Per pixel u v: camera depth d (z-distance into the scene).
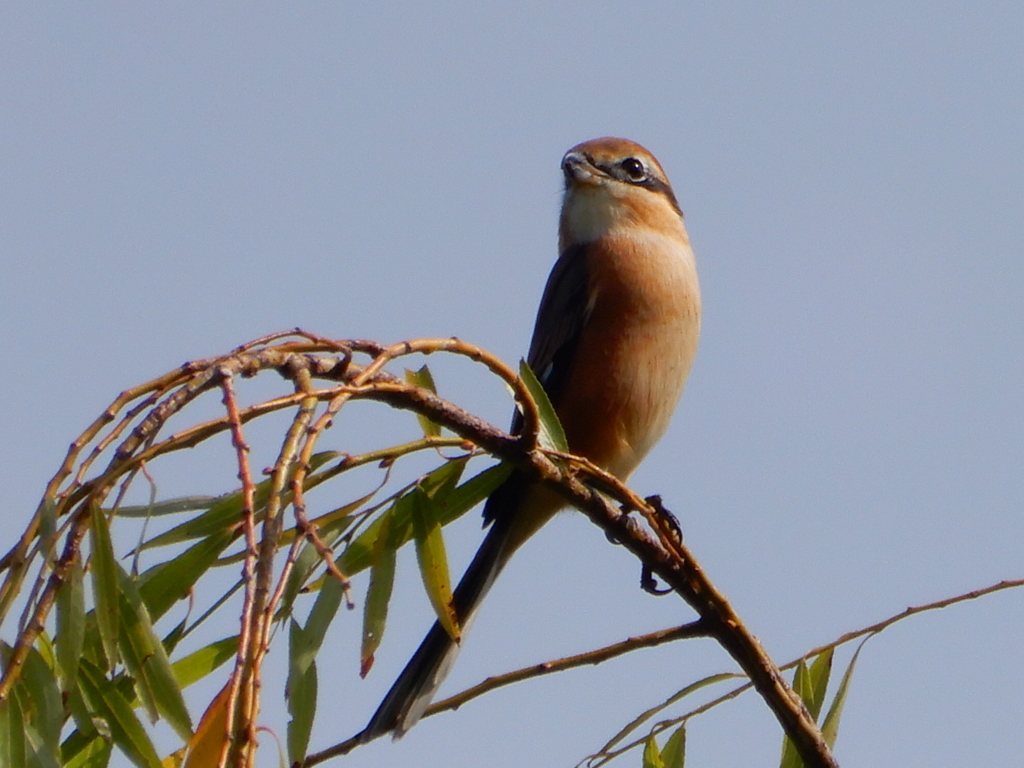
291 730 6.72
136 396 5.99
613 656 9.05
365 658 7.70
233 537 7.39
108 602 5.98
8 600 5.57
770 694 8.91
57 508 5.71
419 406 7.35
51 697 5.77
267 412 6.14
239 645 5.07
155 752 6.15
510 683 9.17
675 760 9.16
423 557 8.03
